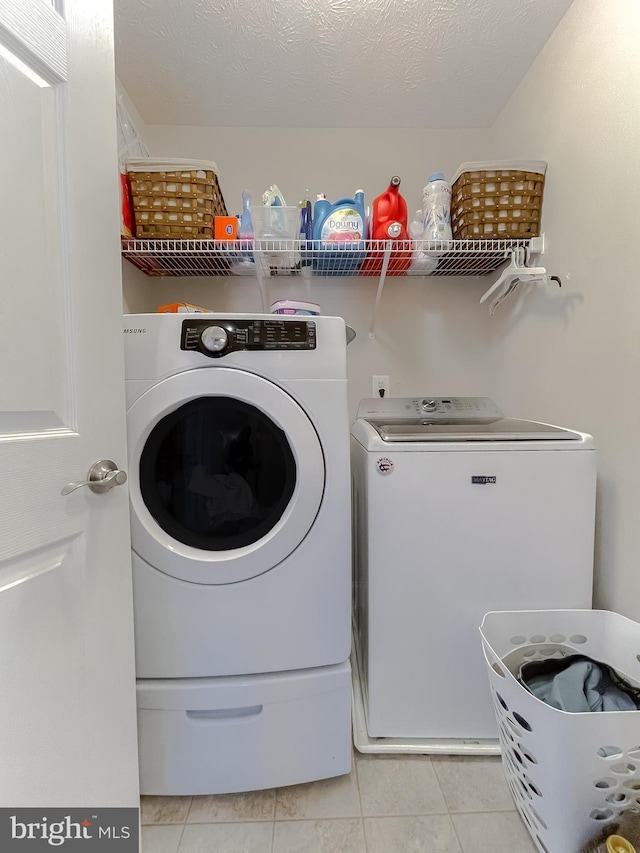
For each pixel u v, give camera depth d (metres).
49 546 0.63
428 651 1.04
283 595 0.93
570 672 0.90
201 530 0.98
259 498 0.98
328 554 0.94
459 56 1.36
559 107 1.25
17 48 0.56
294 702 0.96
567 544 1.02
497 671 0.89
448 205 1.44
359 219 1.38
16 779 0.57
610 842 0.74
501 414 1.40
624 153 1.00
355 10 1.19
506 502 1.01
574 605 1.03
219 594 0.92
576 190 1.18
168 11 1.18
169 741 0.94
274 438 0.96
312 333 0.94
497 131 1.65
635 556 0.99
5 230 0.54
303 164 1.70
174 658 0.93
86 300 0.69
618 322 1.03
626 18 0.98
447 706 1.06
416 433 1.06
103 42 0.73
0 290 0.54
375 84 1.47
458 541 1.02
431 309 1.75
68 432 0.65
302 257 1.47
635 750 0.73
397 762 1.05
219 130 1.68
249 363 0.91
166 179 1.33
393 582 1.03
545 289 1.35
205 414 0.96
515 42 1.30
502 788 0.98
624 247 1.01
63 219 0.64
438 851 0.85
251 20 1.21
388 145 1.71
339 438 0.94
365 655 1.13
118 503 0.78
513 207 1.37
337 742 0.98
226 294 1.72
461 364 1.77
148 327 0.90
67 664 0.66
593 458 1.01
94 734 0.72
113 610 0.77
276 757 0.96
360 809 0.94
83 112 0.67
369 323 1.75
